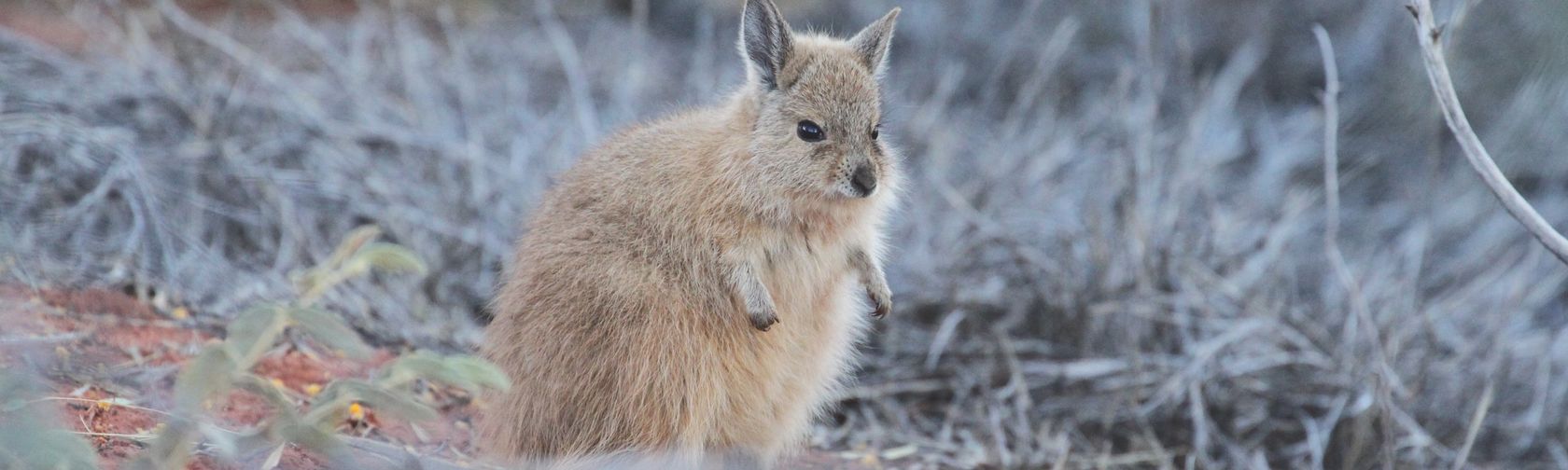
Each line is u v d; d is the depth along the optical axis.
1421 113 18.61
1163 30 19.94
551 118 15.89
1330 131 11.18
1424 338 13.31
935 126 16.72
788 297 9.28
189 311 10.65
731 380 8.98
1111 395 11.78
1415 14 8.80
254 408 8.85
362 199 13.22
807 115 9.20
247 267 11.98
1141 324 12.52
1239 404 11.78
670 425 8.64
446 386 10.26
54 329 9.49
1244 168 18.14
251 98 14.12
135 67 14.35
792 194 9.12
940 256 13.40
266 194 12.66
